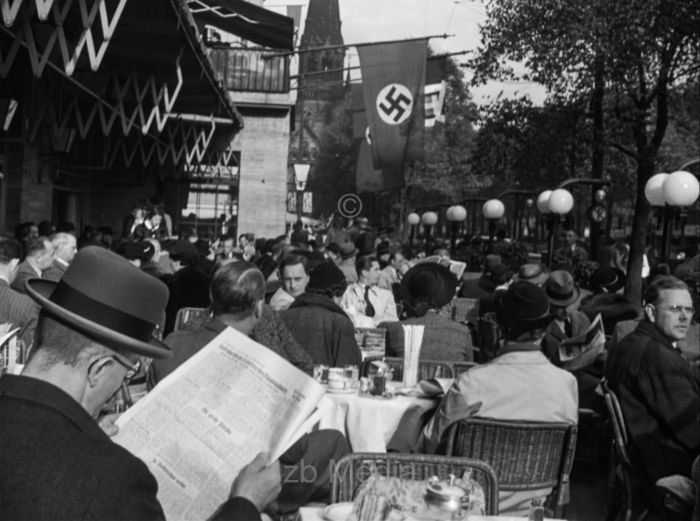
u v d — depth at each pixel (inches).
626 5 788.6
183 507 96.3
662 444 198.1
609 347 301.9
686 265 518.0
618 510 215.3
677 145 1727.4
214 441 100.4
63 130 633.0
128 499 77.9
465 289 600.7
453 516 119.5
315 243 800.3
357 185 1032.8
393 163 946.7
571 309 319.3
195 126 924.6
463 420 185.8
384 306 436.8
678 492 177.9
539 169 984.9
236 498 92.9
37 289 91.2
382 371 239.5
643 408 200.2
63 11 363.6
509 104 997.8
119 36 491.8
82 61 532.1
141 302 86.4
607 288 421.7
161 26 461.7
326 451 182.5
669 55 845.8
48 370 82.5
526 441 184.2
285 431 101.5
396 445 223.9
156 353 86.2
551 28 833.5
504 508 184.2
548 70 858.8
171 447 100.0
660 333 206.2
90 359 83.4
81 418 81.5
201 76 623.5
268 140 1093.8
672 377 197.5
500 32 866.1
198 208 1094.4
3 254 261.4
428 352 283.4
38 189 665.6
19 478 76.0
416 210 1328.7
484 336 352.8
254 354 108.9
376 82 935.7
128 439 100.9
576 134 956.0
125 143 912.9
